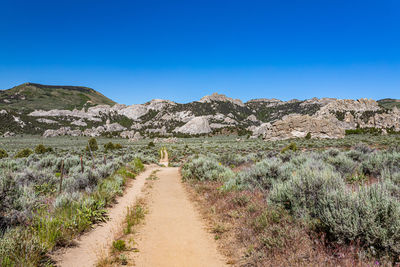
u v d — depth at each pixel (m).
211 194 9.53
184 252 4.96
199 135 189.38
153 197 10.34
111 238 5.64
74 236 5.52
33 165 17.69
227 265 4.42
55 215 6.19
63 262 4.38
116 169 17.09
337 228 4.03
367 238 3.75
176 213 7.87
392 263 3.51
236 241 5.28
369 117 153.88
